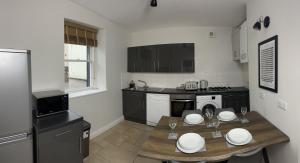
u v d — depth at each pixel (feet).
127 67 14.74
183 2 8.89
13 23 6.52
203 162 4.01
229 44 13.51
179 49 12.89
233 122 6.32
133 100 13.52
